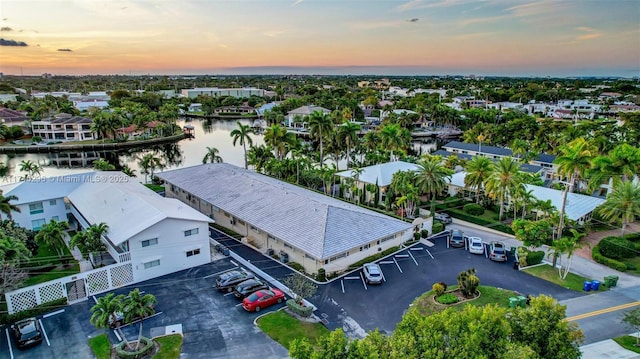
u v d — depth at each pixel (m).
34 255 40.59
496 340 20.11
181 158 106.69
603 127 105.38
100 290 34.03
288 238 39.03
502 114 146.75
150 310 26.78
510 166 50.28
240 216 45.25
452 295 33.56
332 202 47.69
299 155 77.06
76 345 27.19
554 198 52.94
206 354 26.28
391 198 57.81
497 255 41.03
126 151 122.69
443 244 45.59
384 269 38.91
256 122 178.25
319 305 32.31
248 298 31.67
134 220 38.25
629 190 45.41
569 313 31.45
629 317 27.06
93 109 164.50
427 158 69.62
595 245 45.53
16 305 30.42
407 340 19.84
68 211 50.25
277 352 26.58
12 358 25.89
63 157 114.81
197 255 39.19
